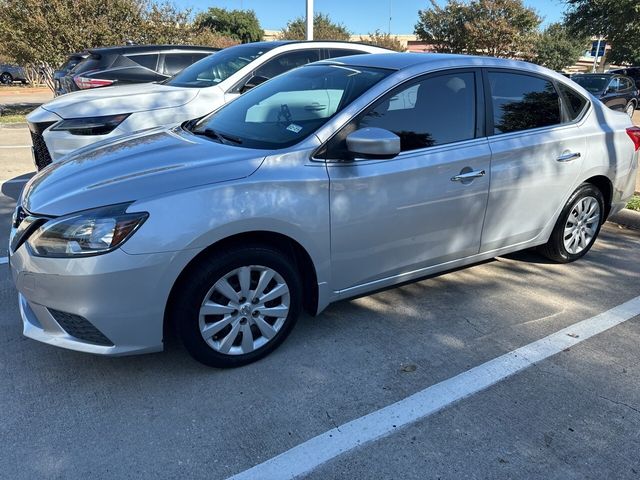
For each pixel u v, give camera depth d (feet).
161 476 7.52
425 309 12.31
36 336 9.16
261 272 9.68
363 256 10.70
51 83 50.03
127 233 8.35
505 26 87.92
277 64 20.13
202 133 11.68
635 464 7.80
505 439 8.27
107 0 46.65
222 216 8.84
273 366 10.03
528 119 12.91
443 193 11.30
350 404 9.04
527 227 13.35
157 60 28.19
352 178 10.10
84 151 11.48
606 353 10.61
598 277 14.26
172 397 9.14
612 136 14.43
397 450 8.03
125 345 8.84
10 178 23.79
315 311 10.68
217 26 163.22
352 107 10.37
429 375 9.84
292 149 9.82
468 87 11.89
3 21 45.65
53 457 7.82
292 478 7.52
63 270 8.38
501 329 11.48
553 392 9.39
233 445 8.10
